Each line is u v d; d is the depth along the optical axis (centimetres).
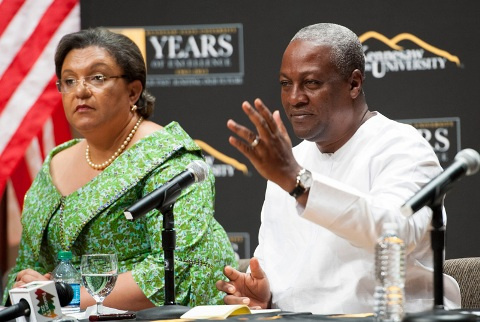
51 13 1396
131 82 1034
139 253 1012
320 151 904
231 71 1346
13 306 702
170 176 1007
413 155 837
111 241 1009
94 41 1020
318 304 861
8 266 1430
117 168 1020
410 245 746
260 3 1341
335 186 696
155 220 976
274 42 1341
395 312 579
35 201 1069
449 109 1312
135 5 1362
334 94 845
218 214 1348
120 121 1030
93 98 1005
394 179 813
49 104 1398
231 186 1345
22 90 1395
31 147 1416
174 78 1355
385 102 1321
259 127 659
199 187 1011
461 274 964
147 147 1026
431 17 1313
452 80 1310
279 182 685
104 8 1370
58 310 729
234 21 1345
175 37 1355
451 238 1298
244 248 1344
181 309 705
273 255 907
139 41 1359
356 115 878
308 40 848
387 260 588
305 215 698
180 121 1352
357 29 1327
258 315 682
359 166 858
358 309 846
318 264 864
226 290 837
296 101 842
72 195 1028
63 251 965
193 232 984
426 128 1316
